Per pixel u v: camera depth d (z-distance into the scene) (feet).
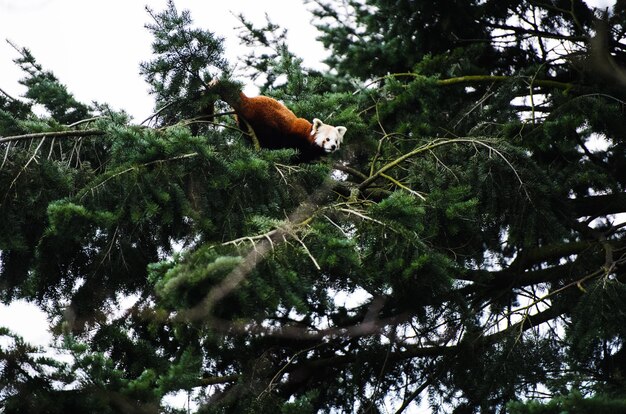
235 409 35.86
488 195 39.58
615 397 31.99
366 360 42.01
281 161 38.93
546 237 40.40
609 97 44.75
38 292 38.22
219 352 38.09
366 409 42.01
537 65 49.49
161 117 41.91
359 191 39.52
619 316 35.76
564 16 53.16
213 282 28.66
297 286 30.83
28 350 30.17
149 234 37.47
